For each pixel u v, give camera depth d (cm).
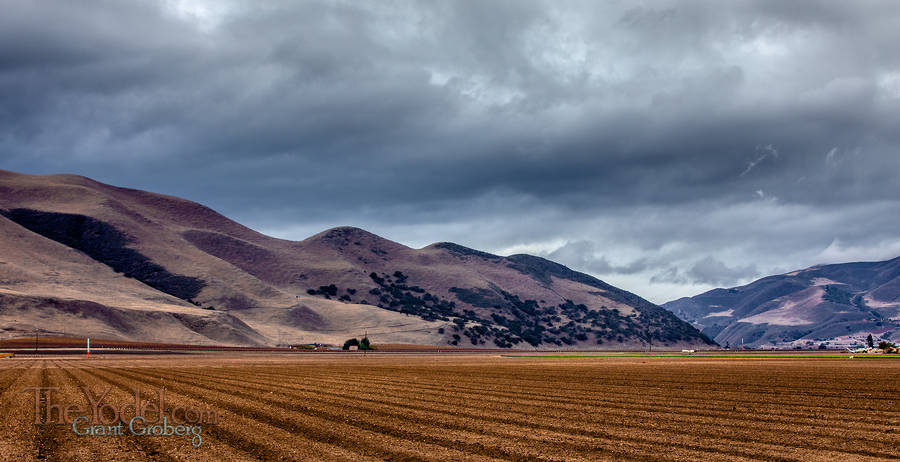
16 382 4531
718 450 2111
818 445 2203
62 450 2053
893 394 3953
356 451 2050
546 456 2002
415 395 3728
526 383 4747
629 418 2795
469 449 2094
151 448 2083
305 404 3212
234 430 2405
